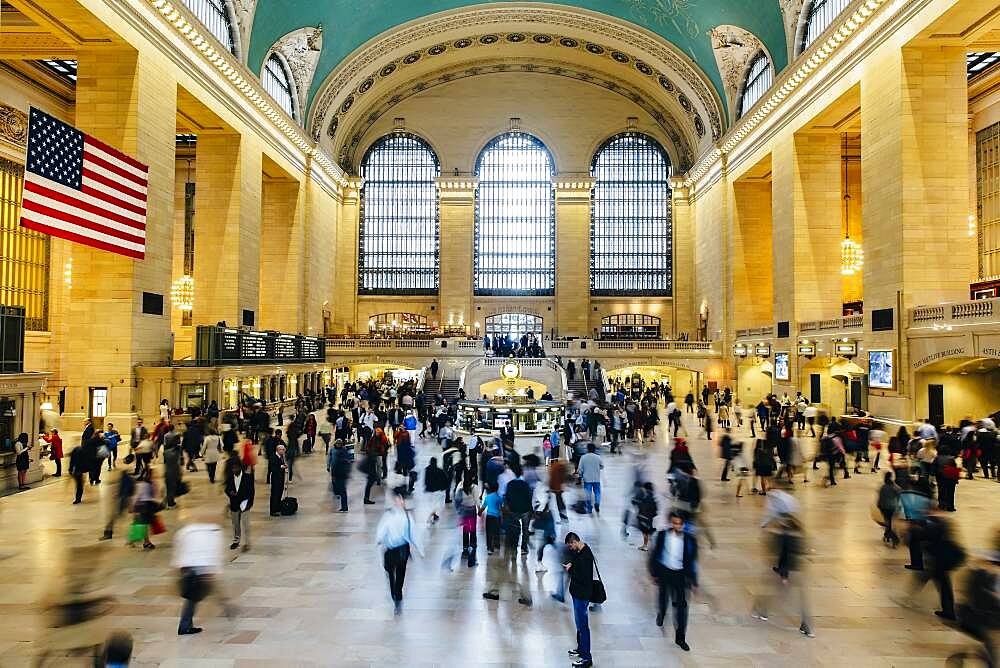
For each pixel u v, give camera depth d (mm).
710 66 35156
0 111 24062
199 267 27047
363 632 6543
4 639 6258
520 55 43688
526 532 9102
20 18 18922
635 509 10477
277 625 6680
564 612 7090
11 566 8328
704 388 33500
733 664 5934
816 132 27328
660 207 46312
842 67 23328
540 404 22312
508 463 9594
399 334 42094
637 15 35375
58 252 26812
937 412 19203
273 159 31219
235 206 27078
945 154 19719
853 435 15484
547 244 46688
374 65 38812
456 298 45219
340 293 44688
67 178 16156
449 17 37125
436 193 46281
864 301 21859
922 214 19641
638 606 7297
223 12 26000
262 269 35375
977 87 27344
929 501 8688
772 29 28797
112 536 9641
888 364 20062
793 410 22344
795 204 27781
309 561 8727
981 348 16312
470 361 33312
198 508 11406
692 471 9734
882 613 7094
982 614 5406
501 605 7262
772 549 6980
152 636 6363
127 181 18422
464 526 8594
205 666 5777
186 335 32688
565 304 45375
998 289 18500
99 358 19484
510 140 46406
